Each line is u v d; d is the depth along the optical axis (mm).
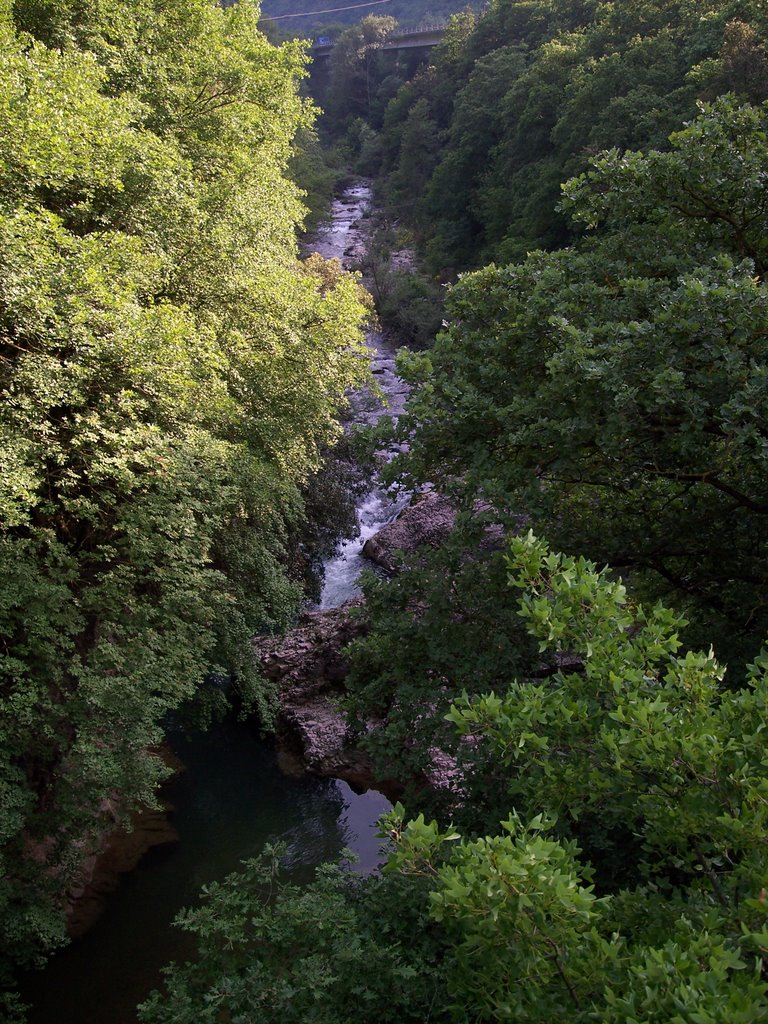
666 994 3150
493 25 73750
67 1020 9844
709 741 4027
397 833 4547
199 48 19859
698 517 10836
